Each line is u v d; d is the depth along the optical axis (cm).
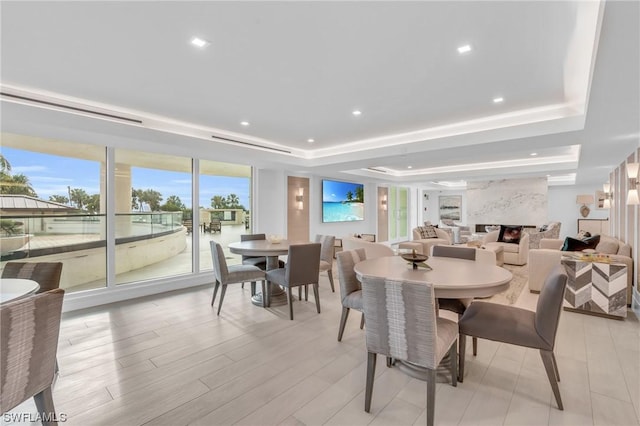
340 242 770
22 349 138
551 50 225
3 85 279
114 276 433
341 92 308
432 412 175
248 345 286
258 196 633
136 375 235
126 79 275
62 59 237
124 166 452
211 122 409
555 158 641
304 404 200
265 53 231
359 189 934
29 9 176
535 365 249
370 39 212
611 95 229
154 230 487
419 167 815
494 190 884
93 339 299
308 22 193
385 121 403
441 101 331
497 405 199
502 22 191
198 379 229
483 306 243
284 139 507
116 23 192
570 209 1045
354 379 229
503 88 295
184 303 414
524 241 662
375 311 189
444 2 173
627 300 362
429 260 304
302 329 324
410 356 181
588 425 180
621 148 414
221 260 368
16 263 242
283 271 383
